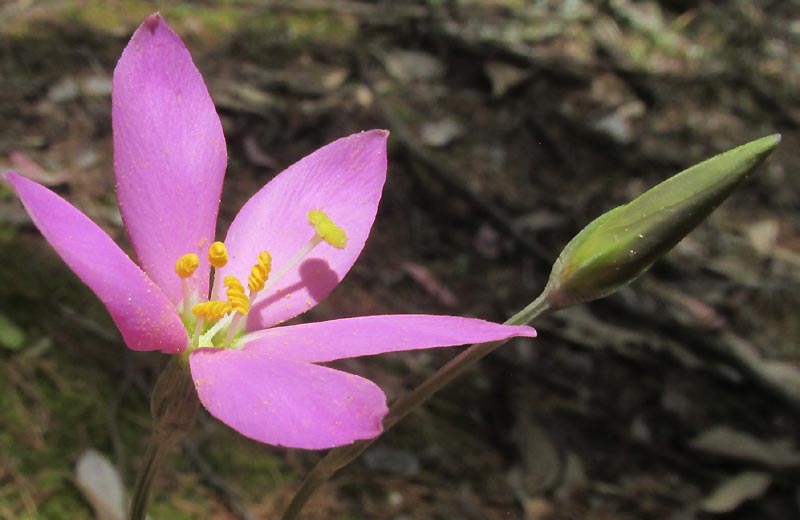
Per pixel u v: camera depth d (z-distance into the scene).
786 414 0.15
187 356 0.07
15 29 0.18
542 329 0.15
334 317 0.14
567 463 0.13
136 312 0.06
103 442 0.11
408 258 0.15
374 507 0.12
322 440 0.06
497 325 0.07
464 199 0.17
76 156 0.15
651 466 0.13
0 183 0.14
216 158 0.07
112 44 0.18
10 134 0.15
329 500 0.12
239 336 0.07
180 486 0.11
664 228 0.07
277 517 0.11
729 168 0.07
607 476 0.13
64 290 0.13
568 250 0.07
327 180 0.08
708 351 0.15
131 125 0.07
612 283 0.07
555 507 0.12
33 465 0.11
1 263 0.13
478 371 0.14
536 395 0.14
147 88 0.07
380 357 0.14
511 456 0.13
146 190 0.07
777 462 0.14
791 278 0.18
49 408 0.11
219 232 0.14
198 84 0.07
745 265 0.18
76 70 0.17
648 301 0.16
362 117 0.18
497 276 0.16
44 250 0.13
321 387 0.06
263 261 0.07
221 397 0.06
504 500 0.12
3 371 0.12
